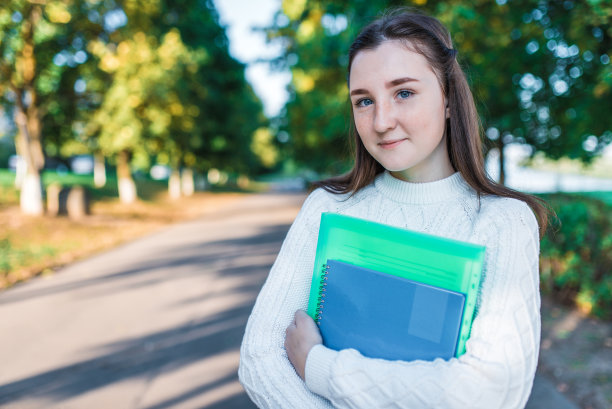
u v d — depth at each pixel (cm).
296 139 1997
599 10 362
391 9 125
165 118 1538
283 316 113
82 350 412
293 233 121
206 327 470
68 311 521
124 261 817
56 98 1266
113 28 1195
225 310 527
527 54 501
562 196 519
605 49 433
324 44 695
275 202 2647
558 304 484
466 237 105
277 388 103
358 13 502
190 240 1096
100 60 1230
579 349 372
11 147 3731
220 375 362
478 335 92
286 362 106
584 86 494
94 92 1316
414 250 98
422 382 89
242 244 1027
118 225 1317
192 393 334
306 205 126
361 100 107
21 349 414
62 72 1241
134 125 1411
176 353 405
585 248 455
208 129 2397
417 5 461
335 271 103
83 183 2583
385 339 97
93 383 351
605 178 679
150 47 1316
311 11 663
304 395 101
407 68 101
